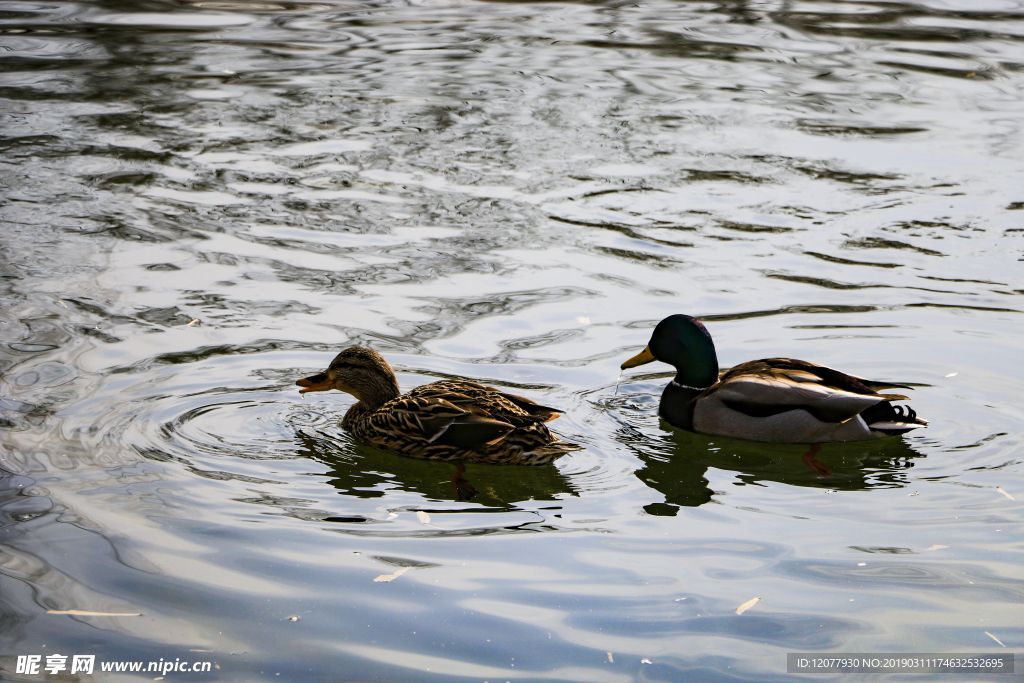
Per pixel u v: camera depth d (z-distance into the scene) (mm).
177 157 14867
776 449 8133
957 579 6012
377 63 20484
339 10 25578
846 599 5797
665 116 17281
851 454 7977
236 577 5910
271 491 7059
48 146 15156
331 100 17922
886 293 10734
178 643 5297
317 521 6648
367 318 9977
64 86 18359
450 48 21812
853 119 17203
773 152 15516
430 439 7715
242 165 14617
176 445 7594
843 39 22891
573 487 7371
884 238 12305
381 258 11523
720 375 8766
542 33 23328
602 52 21594
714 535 6582
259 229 12312
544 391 8672
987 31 23438
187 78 19141
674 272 11281
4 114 16594
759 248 12000
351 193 13617
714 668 5156
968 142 15969
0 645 5238
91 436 7625
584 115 17281
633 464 7793
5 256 11203
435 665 5148
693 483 7453
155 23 23766
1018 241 12195
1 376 8523
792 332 9828
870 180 14305
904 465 7605
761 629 5496
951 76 19828
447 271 11203
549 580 5957
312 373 8859
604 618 5574
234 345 9320
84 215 12578
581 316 10156
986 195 13719
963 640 5406
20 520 6438
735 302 10523
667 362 8633
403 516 6801
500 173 14477
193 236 12031
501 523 6730
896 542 6473
